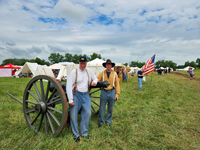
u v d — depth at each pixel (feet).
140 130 9.98
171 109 14.88
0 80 45.11
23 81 42.70
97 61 45.06
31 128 9.14
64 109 7.43
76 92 8.21
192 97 21.18
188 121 11.75
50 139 7.81
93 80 8.72
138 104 16.90
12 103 15.57
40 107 8.29
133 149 7.64
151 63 39.01
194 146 8.11
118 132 9.53
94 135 8.77
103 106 10.07
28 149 7.03
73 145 7.50
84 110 8.41
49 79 8.05
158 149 7.75
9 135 8.50
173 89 29.53
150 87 32.58
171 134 9.51
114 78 9.95
